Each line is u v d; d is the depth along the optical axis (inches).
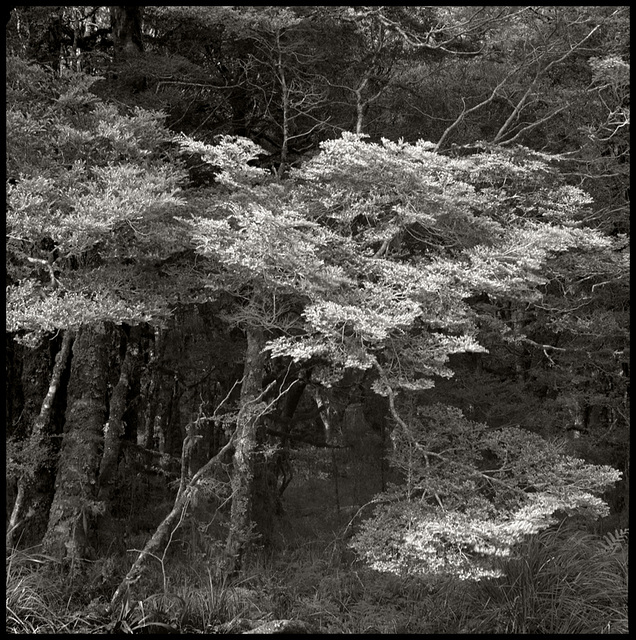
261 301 351.6
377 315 279.0
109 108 331.9
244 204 332.8
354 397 534.0
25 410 439.2
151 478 518.6
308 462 592.1
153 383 603.8
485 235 331.9
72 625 296.7
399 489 361.4
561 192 374.0
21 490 391.2
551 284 474.9
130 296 315.9
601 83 448.1
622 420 563.5
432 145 328.8
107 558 366.0
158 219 326.3
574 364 511.5
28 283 296.2
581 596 317.4
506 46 471.5
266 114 461.4
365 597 345.4
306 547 434.6
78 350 404.8
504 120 500.7
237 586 350.9
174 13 425.4
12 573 317.1
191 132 483.2
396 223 337.7
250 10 408.8
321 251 323.3
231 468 468.4
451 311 315.6
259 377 381.4
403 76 502.6
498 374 568.7
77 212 282.0
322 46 466.3
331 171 326.3
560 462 330.0
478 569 283.6
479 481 349.4
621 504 500.7
